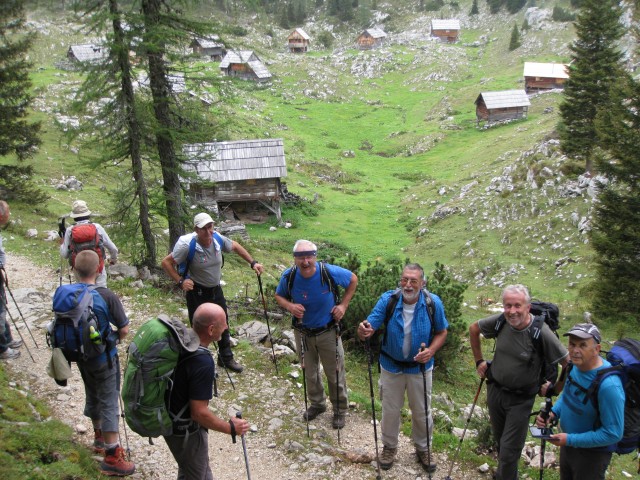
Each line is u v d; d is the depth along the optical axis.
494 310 24.73
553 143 39.91
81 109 14.45
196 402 4.96
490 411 6.77
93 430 7.29
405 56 117.06
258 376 9.61
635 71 62.88
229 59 97.81
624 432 5.62
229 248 8.91
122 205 15.82
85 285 5.96
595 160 24.39
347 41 136.38
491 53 116.06
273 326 13.14
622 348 5.66
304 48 127.81
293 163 60.31
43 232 19.70
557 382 6.20
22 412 6.91
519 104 74.38
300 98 94.88
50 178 32.66
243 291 18.30
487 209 39.50
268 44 127.00
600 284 23.95
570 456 5.93
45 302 12.32
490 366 6.71
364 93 100.00
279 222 43.44
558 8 114.00
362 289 14.80
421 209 46.66
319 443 7.80
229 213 44.00
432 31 126.62
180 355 4.97
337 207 48.78
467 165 57.47
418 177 58.62
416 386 7.02
